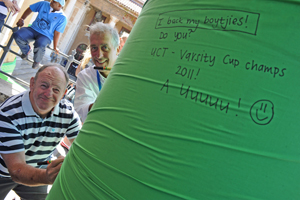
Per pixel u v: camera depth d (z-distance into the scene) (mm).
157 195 650
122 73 793
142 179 666
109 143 731
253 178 604
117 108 748
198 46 674
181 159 633
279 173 604
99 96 884
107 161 720
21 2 5285
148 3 883
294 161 605
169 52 708
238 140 609
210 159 617
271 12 630
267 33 625
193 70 662
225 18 664
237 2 663
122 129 715
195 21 700
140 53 771
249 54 627
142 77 728
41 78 1601
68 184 814
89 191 740
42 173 1408
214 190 614
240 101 615
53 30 3912
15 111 1591
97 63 2023
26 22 6293
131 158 685
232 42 644
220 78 634
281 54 616
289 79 610
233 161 609
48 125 1776
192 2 725
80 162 792
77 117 1995
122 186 688
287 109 606
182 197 629
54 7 3791
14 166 1521
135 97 721
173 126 649
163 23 759
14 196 2523
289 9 620
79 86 2066
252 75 619
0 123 1542
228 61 637
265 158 604
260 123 606
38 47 3787
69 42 16062
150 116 681
